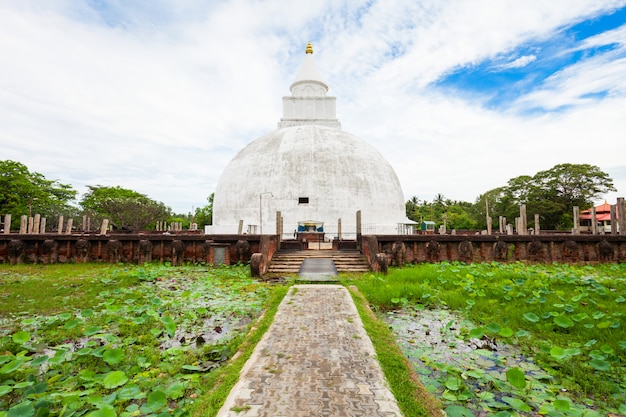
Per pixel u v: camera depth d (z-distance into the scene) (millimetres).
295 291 8180
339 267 12484
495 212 46406
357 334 5117
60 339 5438
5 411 3387
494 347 5316
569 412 3375
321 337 4992
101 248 14508
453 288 9117
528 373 4414
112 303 7535
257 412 3002
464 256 13602
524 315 6113
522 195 42938
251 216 19844
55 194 40125
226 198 21219
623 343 4863
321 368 3943
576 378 4250
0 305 7434
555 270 12203
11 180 31562
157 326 6145
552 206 38812
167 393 3619
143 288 9258
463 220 51031
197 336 5688
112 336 5086
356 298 7535
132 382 3908
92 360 4641
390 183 21984
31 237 14617
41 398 3404
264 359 4199
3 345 5070
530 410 3396
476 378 4164
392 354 4434
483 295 7969
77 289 9016
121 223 36438
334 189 19781
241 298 8203
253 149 22391
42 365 4500
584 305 7406
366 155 22141
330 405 3129
